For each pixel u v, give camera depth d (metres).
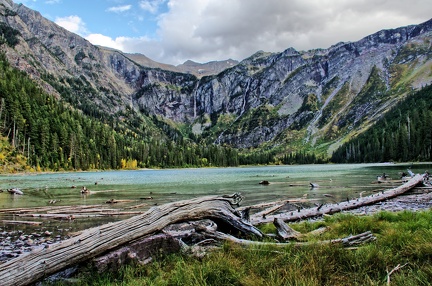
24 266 6.33
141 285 6.74
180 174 102.12
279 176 74.19
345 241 8.66
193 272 6.87
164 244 8.93
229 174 94.81
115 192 39.25
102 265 7.52
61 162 115.56
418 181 29.30
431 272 5.94
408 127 144.38
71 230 17.38
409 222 11.27
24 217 21.78
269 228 13.38
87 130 156.75
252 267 7.25
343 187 39.44
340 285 6.10
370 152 177.50
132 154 172.75
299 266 6.84
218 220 10.70
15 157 99.38
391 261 7.07
